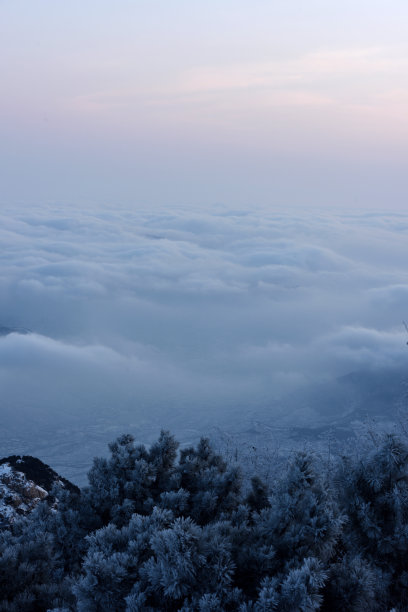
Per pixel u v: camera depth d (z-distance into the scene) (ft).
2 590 21.34
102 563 17.24
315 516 18.25
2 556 22.68
